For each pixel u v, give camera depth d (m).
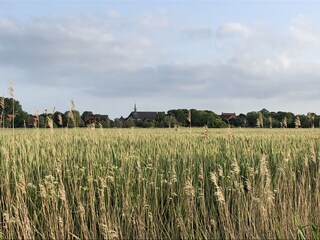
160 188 8.27
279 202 7.70
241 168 9.55
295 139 14.05
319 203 7.71
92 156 9.00
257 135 15.78
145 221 7.52
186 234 6.95
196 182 8.54
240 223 7.05
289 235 6.57
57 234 6.78
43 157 9.32
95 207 7.70
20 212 7.02
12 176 8.36
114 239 6.72
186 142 11.99
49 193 7.76
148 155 9.59
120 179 8.27
